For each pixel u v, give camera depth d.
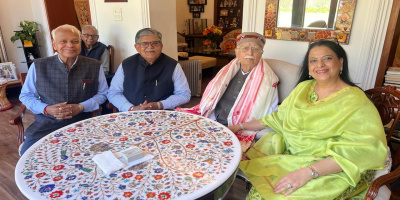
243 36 1.60
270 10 1.98
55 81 1.71
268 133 1.42
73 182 0.85
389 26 1.56
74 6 4.35
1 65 3.86
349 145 1.05
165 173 0.91
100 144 1.12
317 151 1.18
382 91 1.37
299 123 1.25
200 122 1.37
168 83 1.97
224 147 1.09
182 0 6.91
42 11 4.12
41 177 0.88
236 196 1.83
